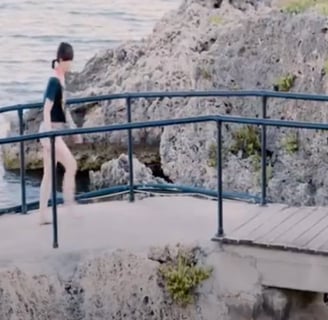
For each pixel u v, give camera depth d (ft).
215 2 94.12
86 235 29.12
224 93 33.09
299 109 61.98
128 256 27.84
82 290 27.58
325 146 59.93
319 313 27.22
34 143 86.43
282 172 62.03
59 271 27.53
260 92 32.65
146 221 30.37
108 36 230.89
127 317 27.89
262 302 27.25
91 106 91.25
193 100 69.56
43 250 27.99
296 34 63.62
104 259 27.73
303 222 29.17
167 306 27.89
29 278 27.22
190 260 27.94
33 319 27.20
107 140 87.61
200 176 67.26
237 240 27.32
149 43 100.32
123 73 96.73
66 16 253.85
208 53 69.77
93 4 269.23
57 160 31.07
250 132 64.03
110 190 33.73
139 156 86.84
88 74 103.09
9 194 82.74
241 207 31.40
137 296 27.91
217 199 31.35
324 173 60.08
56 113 30.76
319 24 62.44
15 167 87.45
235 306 27.55
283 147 62.03
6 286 27.02
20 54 203.51
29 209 33.30
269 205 31.63
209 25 89.35
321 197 59.77
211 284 27.76
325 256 26.22
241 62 66.80
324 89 61.21
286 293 27.07
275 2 76.69
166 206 32.12
